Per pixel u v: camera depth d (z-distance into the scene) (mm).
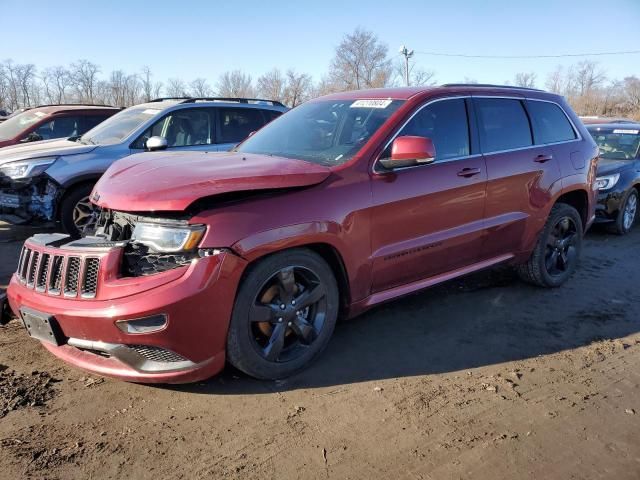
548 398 3449
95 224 4012
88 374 3629
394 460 2828
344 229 3645
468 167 4430
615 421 3213
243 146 4723
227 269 3133
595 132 9375
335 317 3791
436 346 4156
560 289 5516
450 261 4445
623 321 4727
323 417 3195
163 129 7535
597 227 8539
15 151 7340
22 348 3973
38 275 3361
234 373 3666
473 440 3002
